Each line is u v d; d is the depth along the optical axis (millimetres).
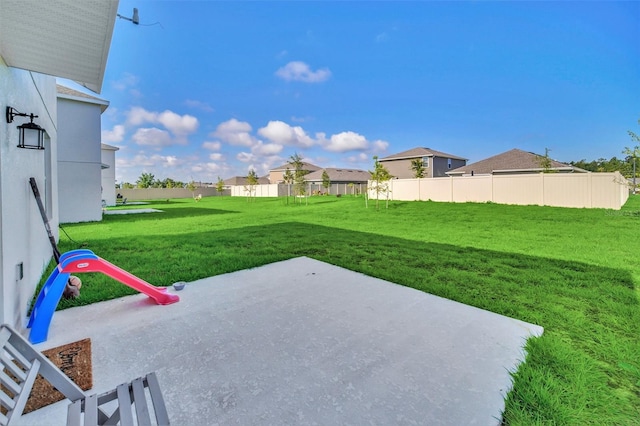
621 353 2529
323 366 2350
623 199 17547
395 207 17438
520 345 2662
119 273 3402
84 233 9250
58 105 12086
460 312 3400
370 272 4953
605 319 3225
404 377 2207
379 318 3238
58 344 2672
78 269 3158
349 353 2539
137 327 3006
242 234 9094
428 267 5297
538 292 4043
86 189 12766
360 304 3631
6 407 1333
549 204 15570
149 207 22172
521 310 3447
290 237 8516
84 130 12672
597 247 6977
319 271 5055
